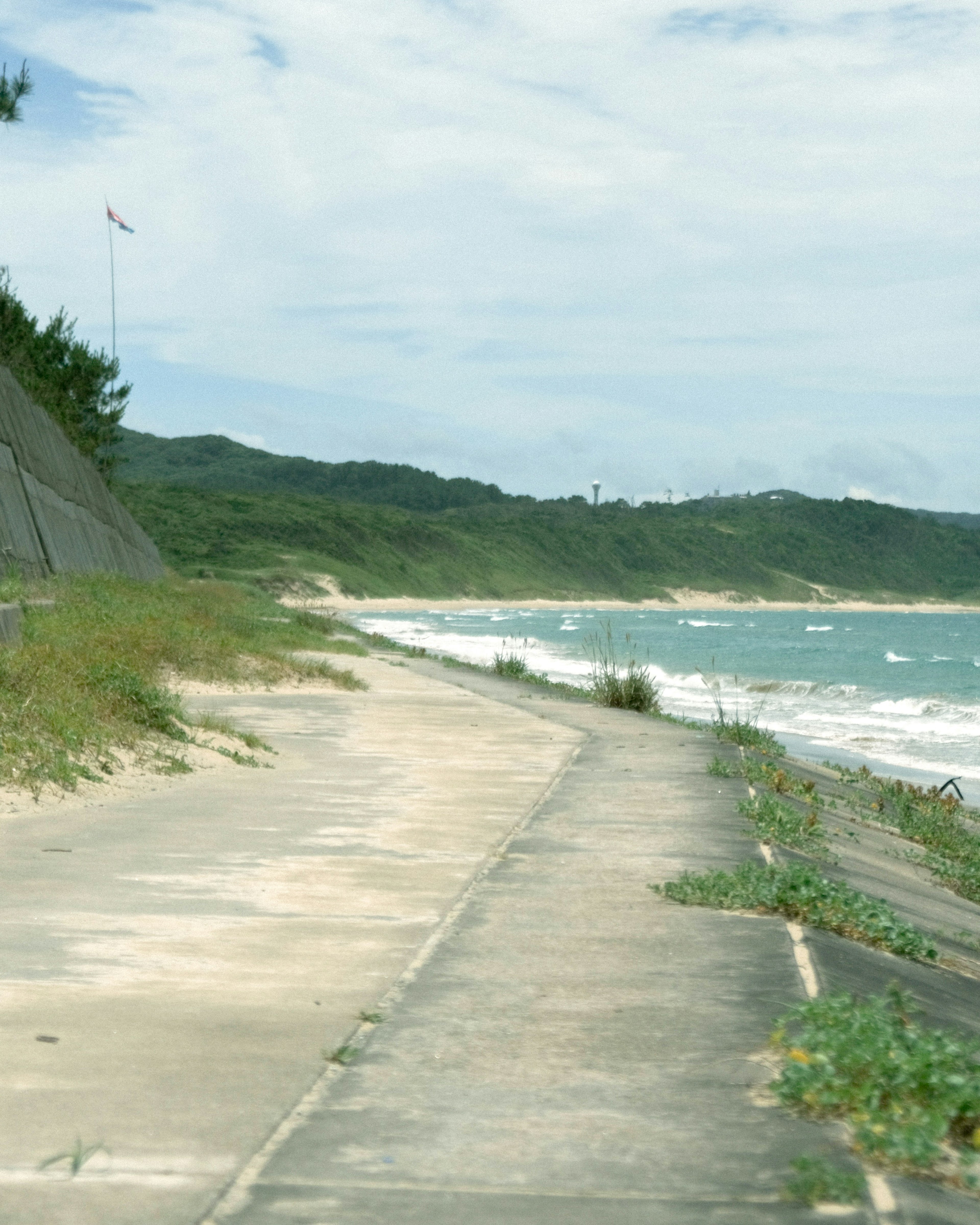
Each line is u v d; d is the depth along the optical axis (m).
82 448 49.34
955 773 23.36
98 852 7.82
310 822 9.31
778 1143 3.51
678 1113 3.75
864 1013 4.36
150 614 26.03
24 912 6.20
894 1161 3.39
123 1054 4.17
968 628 158.50
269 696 20.98
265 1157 3.39
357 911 6.53
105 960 5.37
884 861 11.17
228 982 5.12
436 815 9.89
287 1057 4.22
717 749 15.91
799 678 54.97
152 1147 3.42
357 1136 3.55
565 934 6.09
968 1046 4.36
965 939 8.30
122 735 11.85
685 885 6.97
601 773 12.98
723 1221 3.02
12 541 28.38
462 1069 4.15
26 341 47.00
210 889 6.92
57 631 18.80
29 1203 3.07
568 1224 3.01
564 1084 4.01
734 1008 4.84
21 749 10.15
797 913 6.62
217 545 191.75
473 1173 3.31
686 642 92.38
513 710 21.34
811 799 13.15
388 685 26.06
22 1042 4.23
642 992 5.08
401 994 5.04
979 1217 3.18
